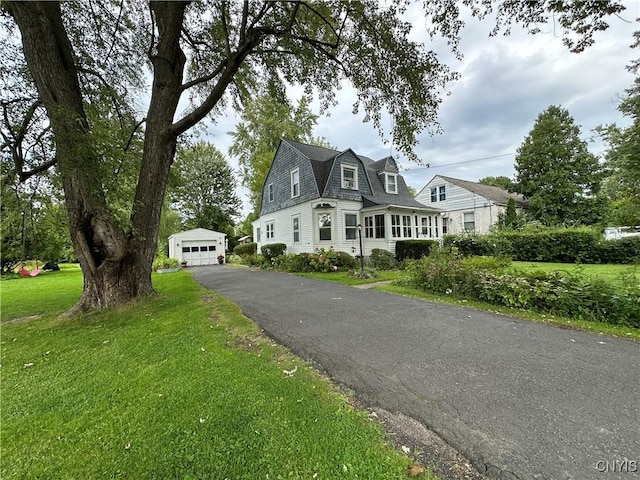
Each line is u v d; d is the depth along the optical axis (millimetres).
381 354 3355
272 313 5379
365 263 13500
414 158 7613
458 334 3980
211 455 1798
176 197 30250
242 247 22859
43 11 5250
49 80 5254
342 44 7105
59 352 3904
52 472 1738
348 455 1760
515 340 3705
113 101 7809
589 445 1805
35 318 6051
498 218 18781
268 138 23156
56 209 7281
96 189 5547
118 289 6230
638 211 10031
